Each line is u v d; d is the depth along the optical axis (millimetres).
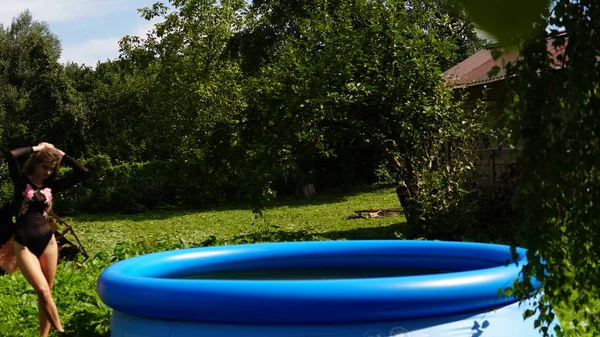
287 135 11719
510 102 2775
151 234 17438
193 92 24391
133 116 35906
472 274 3574
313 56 12695
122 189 26797
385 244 5453
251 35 34000
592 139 2773
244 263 5344
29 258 5195
